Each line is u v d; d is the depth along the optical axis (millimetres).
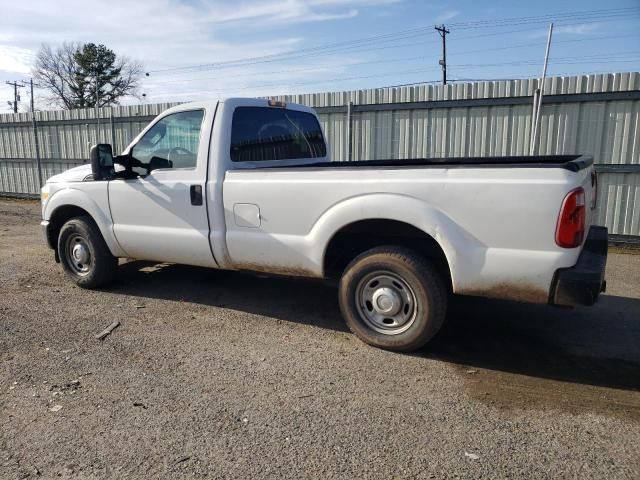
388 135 10609
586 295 3576
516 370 4020
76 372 3902
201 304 5551
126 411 3336
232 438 3035
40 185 16359
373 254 4277
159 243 5324
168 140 5262
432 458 2852
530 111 9328
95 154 5266
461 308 5457
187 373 3895
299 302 5629
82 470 2744
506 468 2768
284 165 5707
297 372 3924
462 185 3830
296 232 4535
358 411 3352
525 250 3697
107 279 5980
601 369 4055
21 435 3068
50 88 56812
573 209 3555
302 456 2863
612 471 2746
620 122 8734
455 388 3701
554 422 3244
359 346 4434
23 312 5250
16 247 8625
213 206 4902
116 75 56562
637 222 8906
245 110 5207
